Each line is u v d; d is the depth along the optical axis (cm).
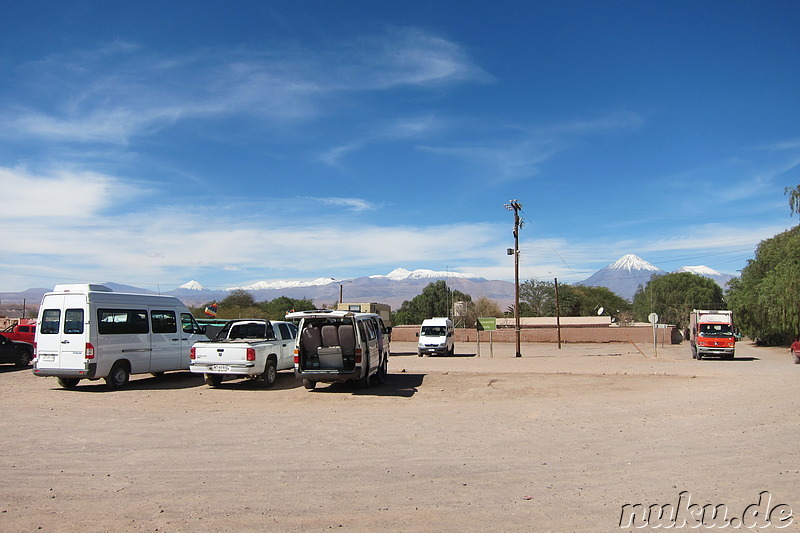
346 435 968
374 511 566
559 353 4372
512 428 1039
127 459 788
